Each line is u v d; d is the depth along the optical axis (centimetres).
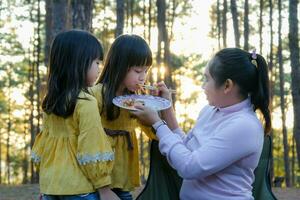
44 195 268
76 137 259
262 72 253
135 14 2419
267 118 256
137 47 274
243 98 254
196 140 262
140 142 2225
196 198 257
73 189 254
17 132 2977
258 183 268
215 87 254
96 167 249
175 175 276
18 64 2641
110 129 280
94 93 278
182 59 2888
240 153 241
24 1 2306
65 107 255
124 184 282
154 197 269
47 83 268
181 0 2528
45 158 267
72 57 262
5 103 2778
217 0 2167
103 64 283
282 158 2658
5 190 995
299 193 1016
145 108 260
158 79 1961
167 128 256
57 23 920
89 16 859
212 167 240
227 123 247
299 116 1279
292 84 1288
